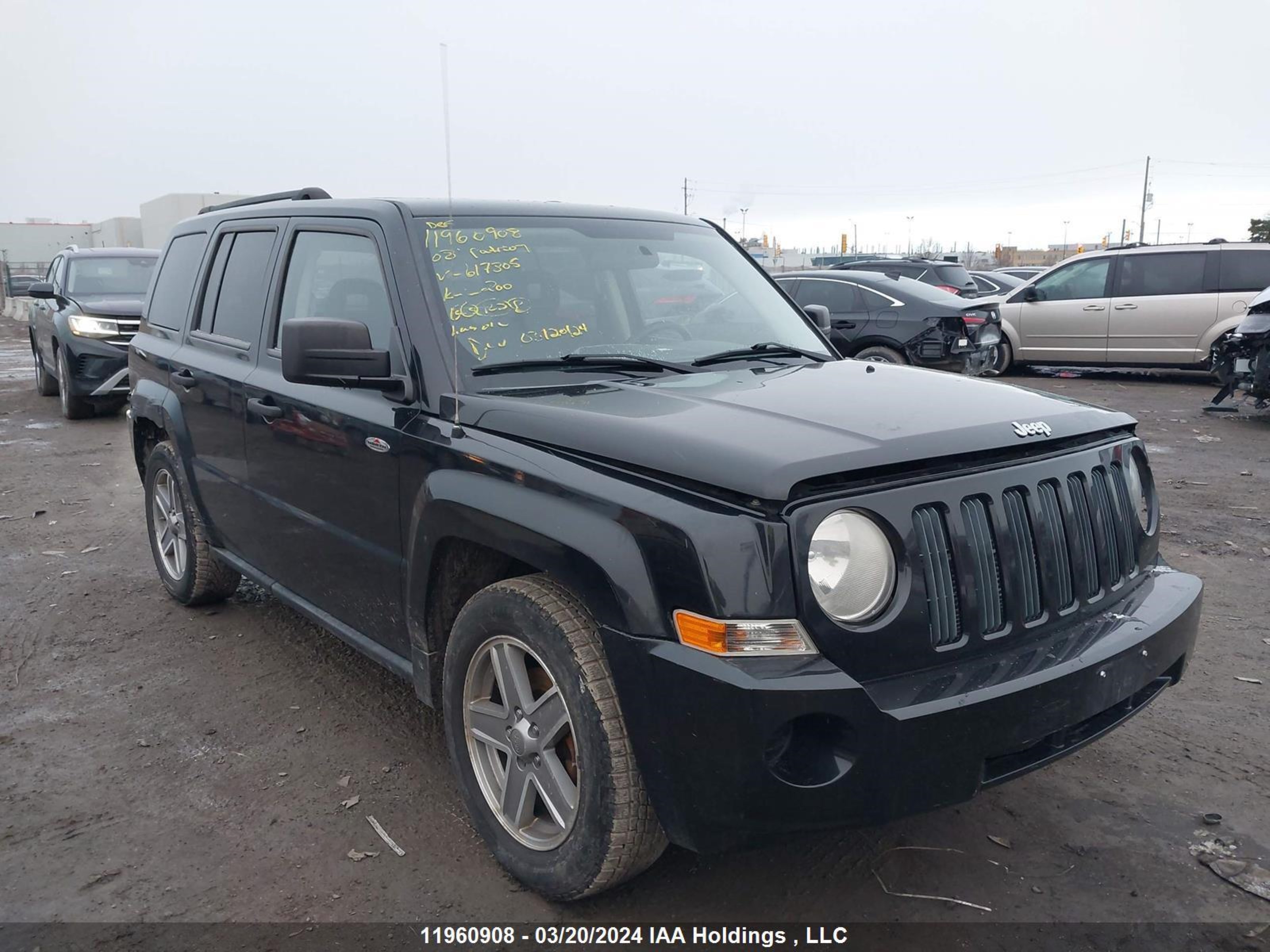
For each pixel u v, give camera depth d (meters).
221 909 2.81
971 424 2.66
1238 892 2.84
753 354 3.67
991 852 3.05
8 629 5.00
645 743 2.42
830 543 2.31
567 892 2.70
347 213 3.75
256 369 4.09
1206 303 13.40
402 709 4.07
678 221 4.32
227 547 4.72
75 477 8.66
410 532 3.14
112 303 11.72
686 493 2.39
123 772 3.58
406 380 3.21
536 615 2.67
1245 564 5.85
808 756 2.31
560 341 3.36
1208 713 3.97
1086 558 2.80
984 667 2.46
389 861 3.03
